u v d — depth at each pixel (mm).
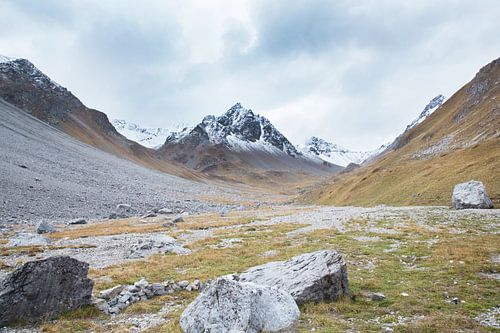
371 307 17203
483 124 117000
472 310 16109
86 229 55031
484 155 81938
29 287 17469
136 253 34688
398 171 105312
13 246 38812
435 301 17438
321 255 20375
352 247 31875
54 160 120000
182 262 29656
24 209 65625
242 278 20578
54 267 18203
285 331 14320
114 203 90688
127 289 21328
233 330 13641
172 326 15617
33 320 17203
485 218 45062
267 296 15344
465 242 30312
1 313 16781
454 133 137875
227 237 43344
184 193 161250
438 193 72562
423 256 27000
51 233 49844
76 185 96312
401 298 18031
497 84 152250
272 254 31562
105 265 30453
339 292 18234
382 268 24281
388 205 81375
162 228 55688
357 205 96375
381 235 36969
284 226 51219
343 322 15211
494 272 21859
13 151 107688
